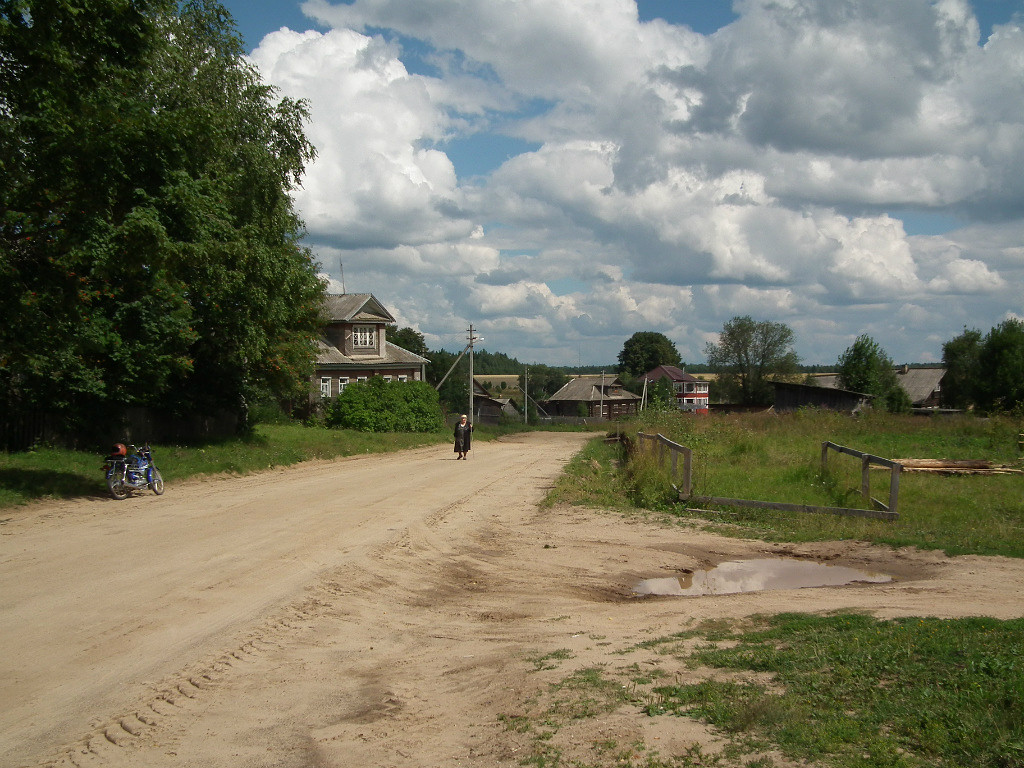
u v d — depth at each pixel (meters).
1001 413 35.31
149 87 18.44
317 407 46.34
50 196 14.24
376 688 6.00
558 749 4.43
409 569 10.27
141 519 13.04
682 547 11.84
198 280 19.95
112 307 19.30
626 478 19.22
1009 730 4.11
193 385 26.38
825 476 16.53
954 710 4.45
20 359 16.33
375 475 21.58
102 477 17.00
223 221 20.38
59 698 5.68
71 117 13.65
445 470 23.59
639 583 9.90
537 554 11.45
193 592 8.55
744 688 5.17
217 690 5.95
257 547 10.95
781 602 8.18
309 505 15.11
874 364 64.06
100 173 13.88
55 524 12.34
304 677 6.28
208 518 13.28
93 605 7.94
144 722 5.31
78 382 18.98
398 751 4.75
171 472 18.62
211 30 25.05
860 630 6.45
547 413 96.75
